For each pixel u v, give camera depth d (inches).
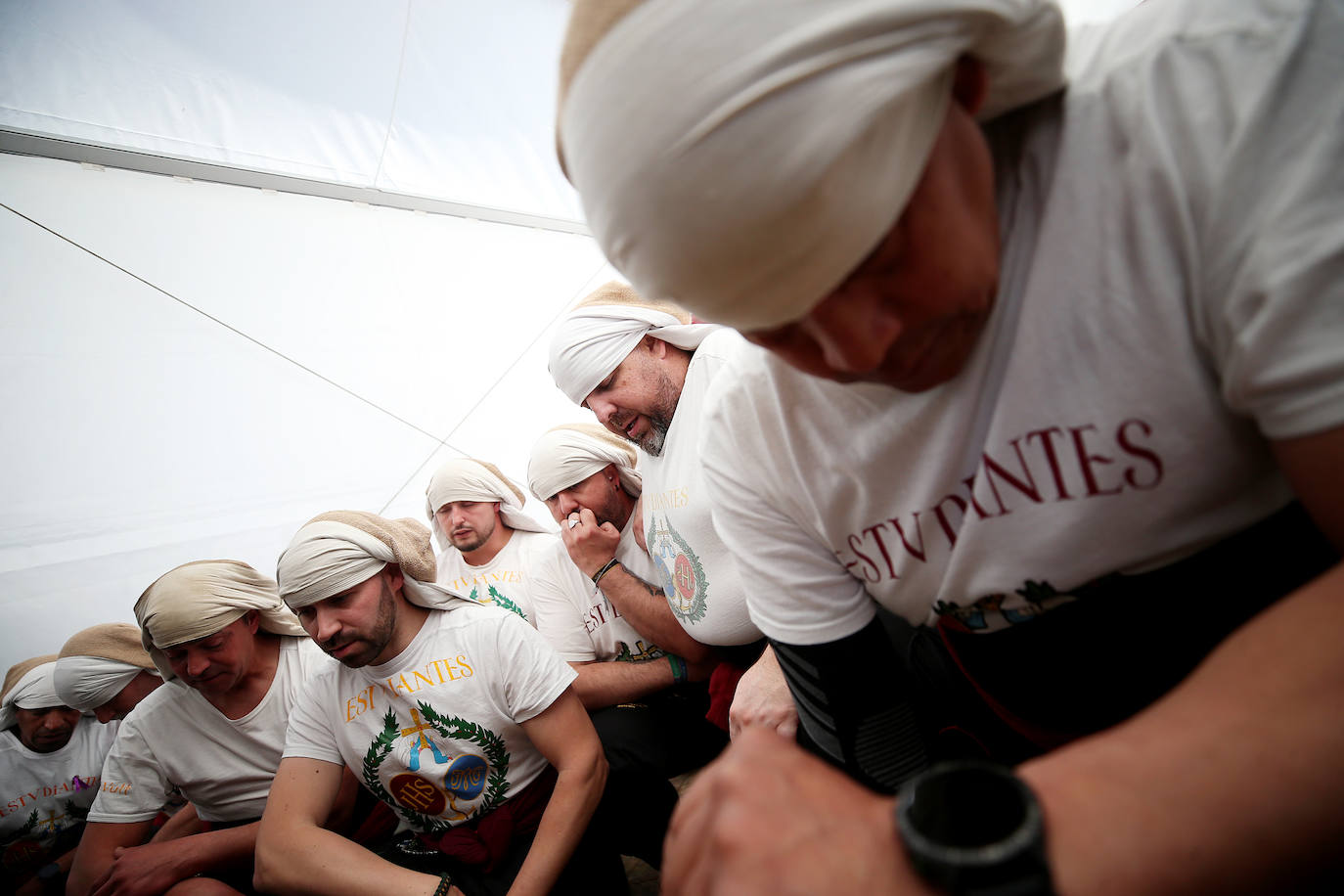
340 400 134.4
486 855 71.7
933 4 17.7
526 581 114.0
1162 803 14.0
